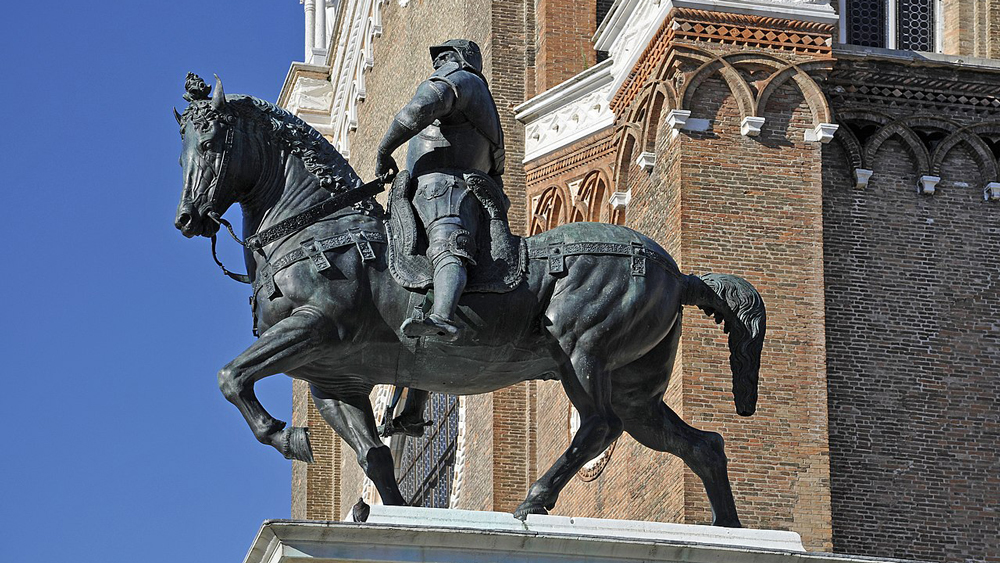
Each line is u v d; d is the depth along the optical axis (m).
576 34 36.28
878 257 29.06
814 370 27.72
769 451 27.20
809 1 29.23
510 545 17.95
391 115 45.75
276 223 18.88
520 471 35.47
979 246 29.34
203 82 19.09
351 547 17.66
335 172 19.16
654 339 19.39
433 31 42.03
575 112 34.59
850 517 27.91
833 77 29.45
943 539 28.05
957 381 28.75
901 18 31.27
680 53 28.83
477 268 18.89
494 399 35.78
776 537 19.03
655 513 28.06
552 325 18.98
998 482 28.41
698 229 28.19
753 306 19.95
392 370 19.11
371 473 19.12
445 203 18.92
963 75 29.70
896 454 28.28
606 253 19.30
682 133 28.61
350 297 18.61
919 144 29.47
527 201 35.50
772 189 28.48
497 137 19.56
